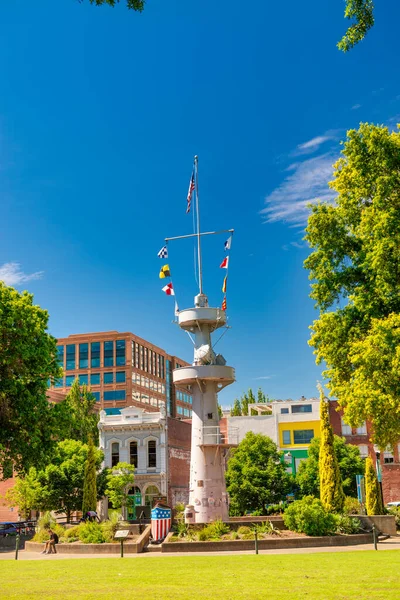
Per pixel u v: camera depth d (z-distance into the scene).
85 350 115.12
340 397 27.62
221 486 37.25
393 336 22.22
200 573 17.81
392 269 23.73
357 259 27.77
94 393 112.19
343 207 28.17
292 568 18.95
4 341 34.16
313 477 59.81
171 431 62.47
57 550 32.62
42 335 36.59
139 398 114.44
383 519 38.00
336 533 33.41
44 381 36.81
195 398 38.94
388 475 66.75
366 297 25.89
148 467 60.22
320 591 13.25
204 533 32.44
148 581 15.84
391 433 25.58
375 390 23.03
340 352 26.91
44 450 36.09
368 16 13.74
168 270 41.81
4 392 33.84
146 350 121.12
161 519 33.97
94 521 38.84
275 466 55.38
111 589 14.18
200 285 41.66
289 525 33.69
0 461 35.94
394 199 25.05
